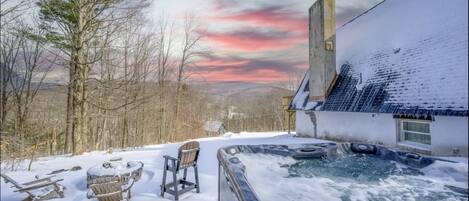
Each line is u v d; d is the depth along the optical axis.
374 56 11.19
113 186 4.98
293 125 27.53
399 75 9.29
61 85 14.23
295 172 6.10
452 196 4.71
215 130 29.48
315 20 13.07
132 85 17.45
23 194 6.23
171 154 10.48
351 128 11.35
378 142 10.00
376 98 9.77
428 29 8.88
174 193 5.55
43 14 13.76
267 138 15.41
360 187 5.22
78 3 12.62
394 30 10.78
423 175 5.79
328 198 4.73
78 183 6.79
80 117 12.71
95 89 14.13
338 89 12.27
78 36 12.64
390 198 4.69
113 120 19.08
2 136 9.57
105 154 11.16
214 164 8.35
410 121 8.83
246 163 6.40
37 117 15.34
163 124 21.81
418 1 10.10
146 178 7.04
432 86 7.67
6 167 8.52
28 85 15.05
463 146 6.46
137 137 19.55
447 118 7.07
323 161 7.01
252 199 3.05
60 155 12.24
